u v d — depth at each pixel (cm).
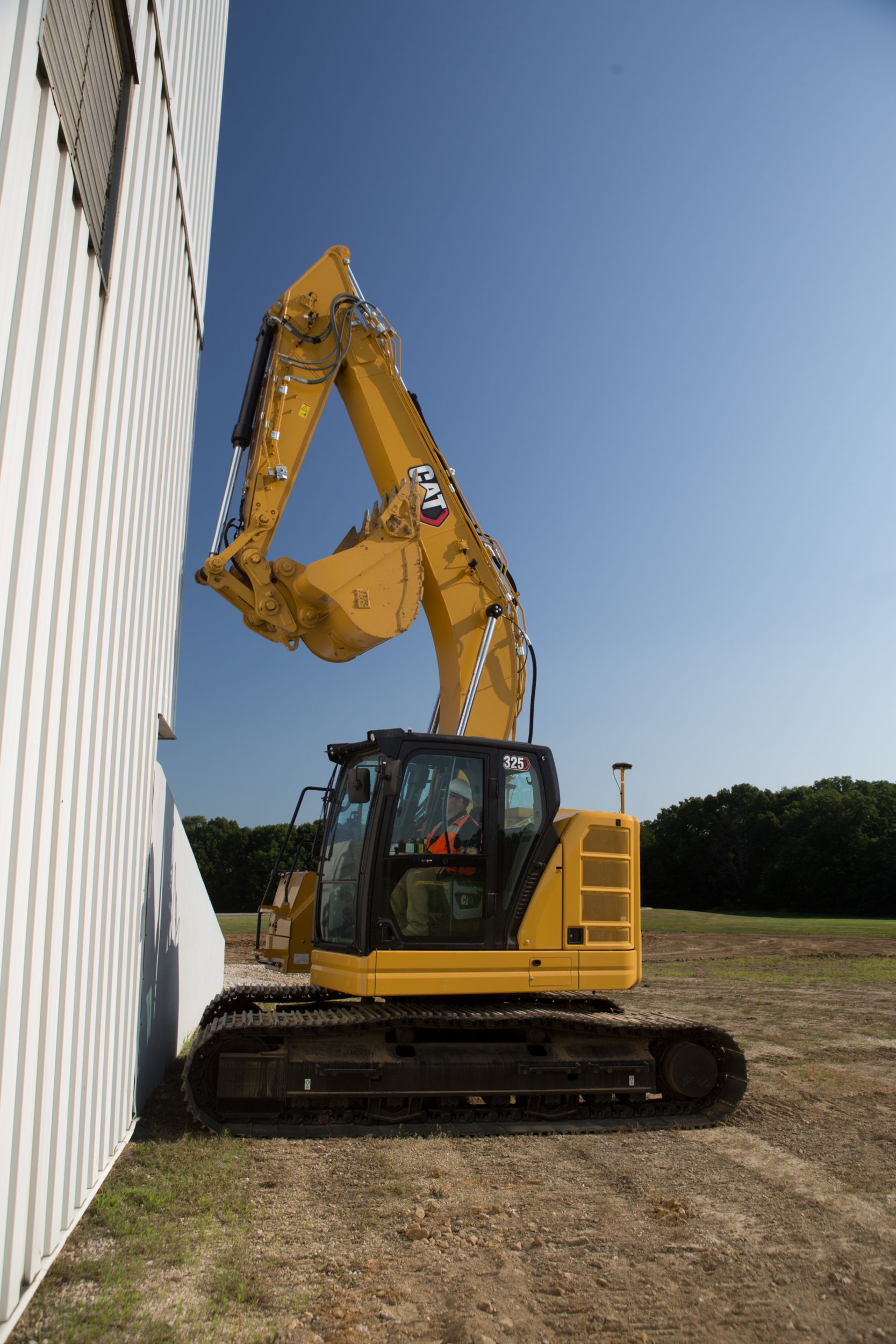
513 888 763
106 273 466
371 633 848
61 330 379
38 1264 378
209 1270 418
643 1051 766
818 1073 906
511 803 778
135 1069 641
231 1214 492
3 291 302
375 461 968
